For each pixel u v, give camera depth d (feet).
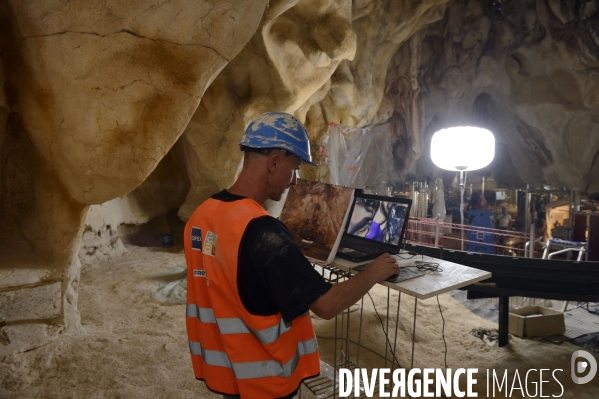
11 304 8.24
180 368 8.65
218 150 15.52
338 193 6.45
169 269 16.83
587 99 32.55
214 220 3.88
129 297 13.25
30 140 8.86
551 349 11.14
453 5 35.14
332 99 21.88
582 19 30.78
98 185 7.40
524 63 35.27
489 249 23.31
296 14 13.21
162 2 6.32
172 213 24.08
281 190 4.25
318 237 6.50
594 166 34.91
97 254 17.67
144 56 6.57
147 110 6.91
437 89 38.47
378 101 25.36
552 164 36.76
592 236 22.77
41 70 6.59
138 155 7.08
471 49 36.09
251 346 3.80
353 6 21.59
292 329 4.03
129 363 8.70
